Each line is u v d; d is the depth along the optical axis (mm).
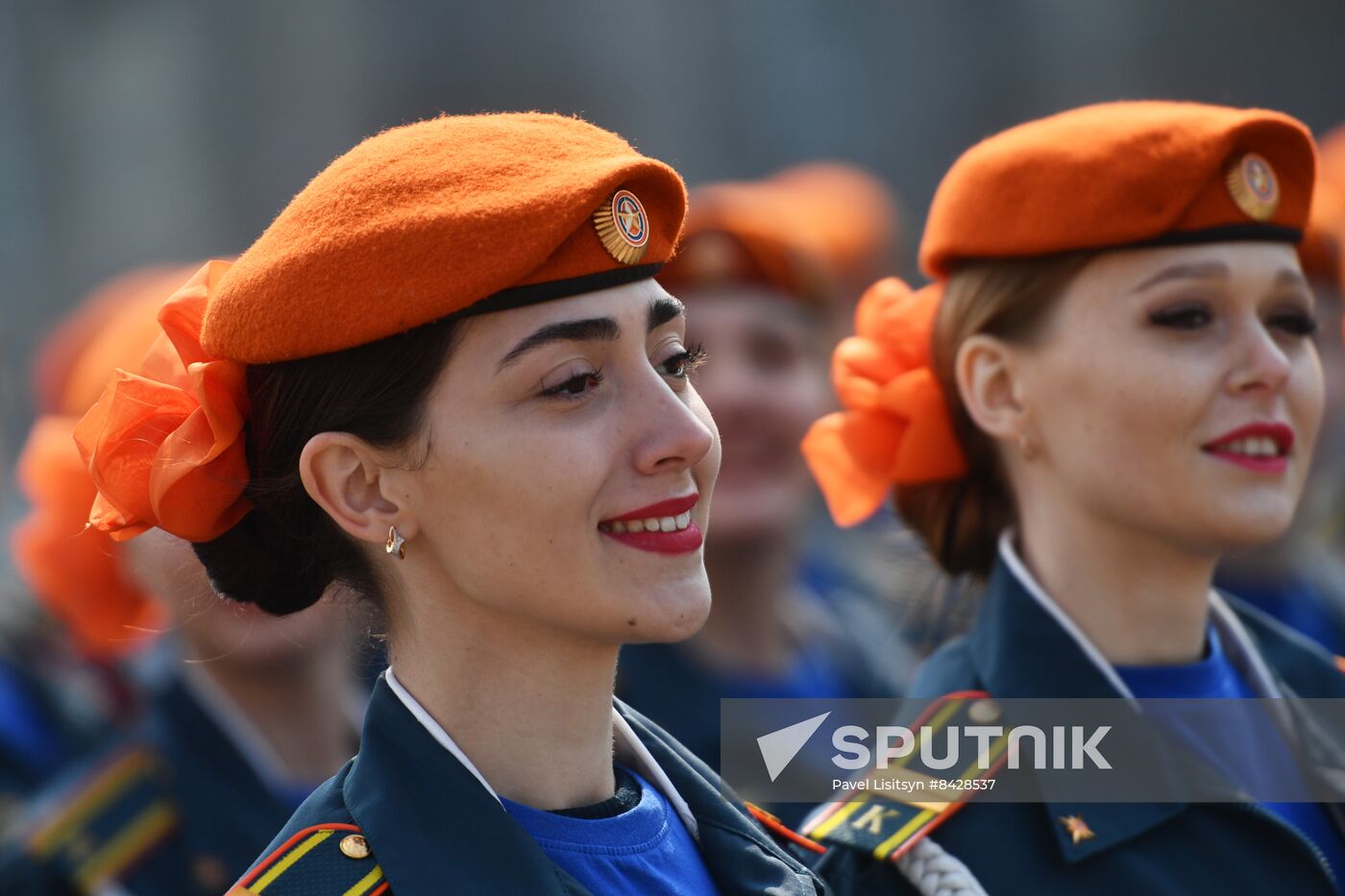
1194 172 8562
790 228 14883
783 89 43094
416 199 6449
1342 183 15781
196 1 44375
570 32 43438
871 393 9945
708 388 14398
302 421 6727
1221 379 8617
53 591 13031
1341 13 42719
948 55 43188
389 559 6953
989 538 9758
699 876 7156
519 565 6543
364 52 43844
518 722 6805
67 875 11617
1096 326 8781
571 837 6773
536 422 6500
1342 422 14945
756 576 14398
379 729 6871
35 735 13883
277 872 6516
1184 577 9023
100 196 44125
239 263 6855
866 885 8742
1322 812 9312
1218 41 42625
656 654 13938
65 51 44500
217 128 44062
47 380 16047
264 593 7277
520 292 6465
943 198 9586
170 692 12164
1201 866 8555
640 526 6680
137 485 7004
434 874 6445
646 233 6730
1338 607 14977
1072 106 42594
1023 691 8992
